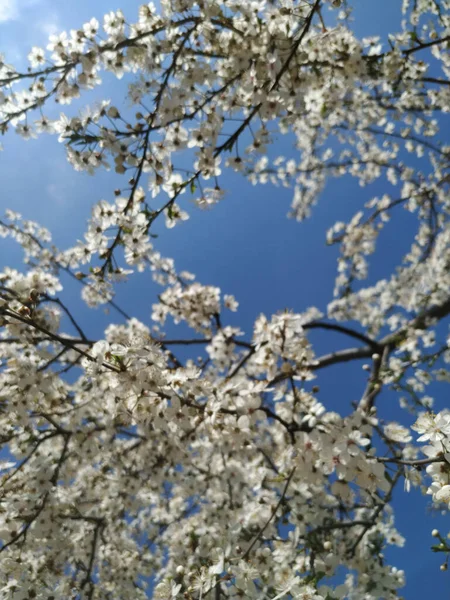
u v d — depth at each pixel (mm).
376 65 4758
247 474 5910
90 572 5230
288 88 3578
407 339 7188
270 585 3826
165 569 6406
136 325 6215
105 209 3895
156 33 3738
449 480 2201
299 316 3430
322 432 2801
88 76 3840
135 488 6117
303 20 3668
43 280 4785
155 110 3562
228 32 3760
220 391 3041
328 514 4867
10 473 4328
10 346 4367
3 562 4074
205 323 6160
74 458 5719
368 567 4625
